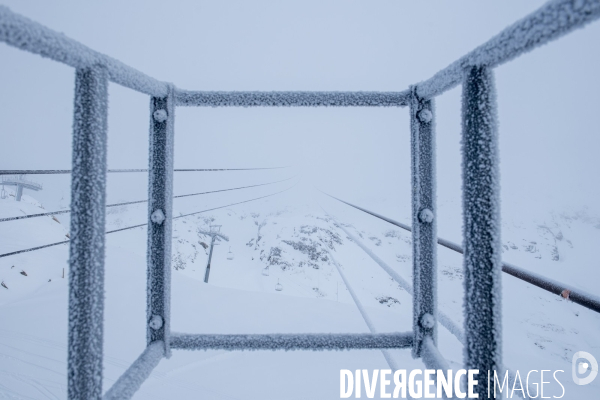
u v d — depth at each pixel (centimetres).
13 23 43
